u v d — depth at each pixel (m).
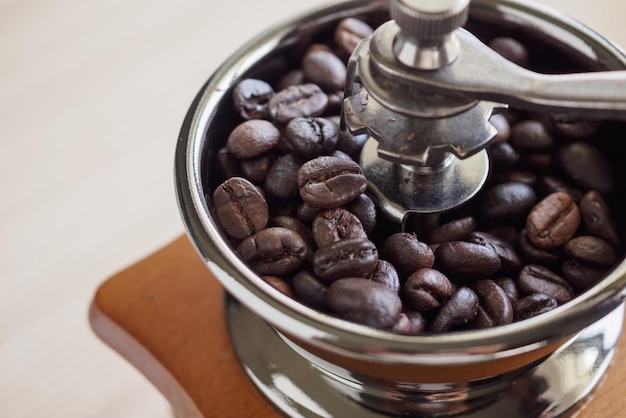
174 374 0.21
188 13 0.33
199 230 0.17
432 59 0.16
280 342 0.20
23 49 0.32
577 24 0.19
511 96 0.16
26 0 0.33
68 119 0.30
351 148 0.19
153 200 0.28
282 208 0.19
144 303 0.22
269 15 0.32
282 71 0.21
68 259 0.28
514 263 0.18
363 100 0.18
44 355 0.27
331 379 0.19
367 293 0.16
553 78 0.16
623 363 0.20
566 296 0.18
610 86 0.16
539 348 0.15
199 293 0.22
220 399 0.20
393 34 0.17
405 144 0.17
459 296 0.17
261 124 0.19
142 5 0.33
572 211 0.19
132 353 0.22
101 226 0.28
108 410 0.26
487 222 0.19
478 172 0.19
